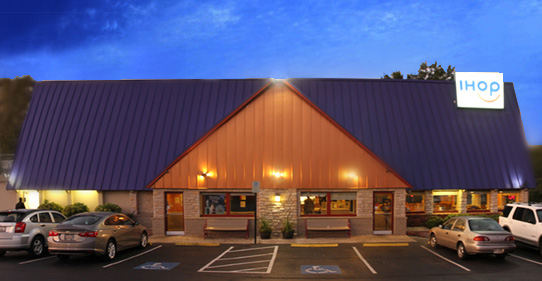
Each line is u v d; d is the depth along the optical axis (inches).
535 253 585.3
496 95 943.7
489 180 839.1
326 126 725.9
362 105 917.8
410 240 678.5
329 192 732.0
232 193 738.2
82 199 859.4
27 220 559.5
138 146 873.5
